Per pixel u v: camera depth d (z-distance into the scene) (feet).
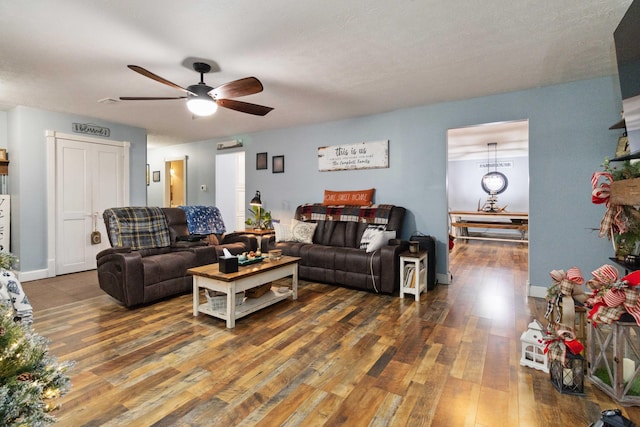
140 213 12.07
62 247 14.47
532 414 5.04
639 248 6.90
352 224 13.85
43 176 13.91
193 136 19.83
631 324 5.24
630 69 5.45
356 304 10.30
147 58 8.54
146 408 5.16
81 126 15.03
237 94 8.77
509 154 26.81
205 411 5.11
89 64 8.93
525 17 6.72
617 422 3.73
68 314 9.34
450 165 30.07
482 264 16.65
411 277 10.97
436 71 9.55
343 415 5.02
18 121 13.24
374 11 6.47
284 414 5.05
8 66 9.07
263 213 17.30
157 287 10.19
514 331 8.20
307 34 7.36
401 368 6.42
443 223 12.95
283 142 17.37
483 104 11.96
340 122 15.38
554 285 6.34
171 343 7.47
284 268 10.39
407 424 4.83
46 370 3.34
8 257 5.76
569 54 8.46
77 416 4.95
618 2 6.19
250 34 7.34
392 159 13.97
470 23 6.94
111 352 7.02
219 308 9.07
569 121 10.59
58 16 6.56
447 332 8.14
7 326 3.26
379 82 10.45
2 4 6.11
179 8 6.31
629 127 5.57
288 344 7.46
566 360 5.56
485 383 5.90
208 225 14.10
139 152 17.44
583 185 10.46
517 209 27.48
